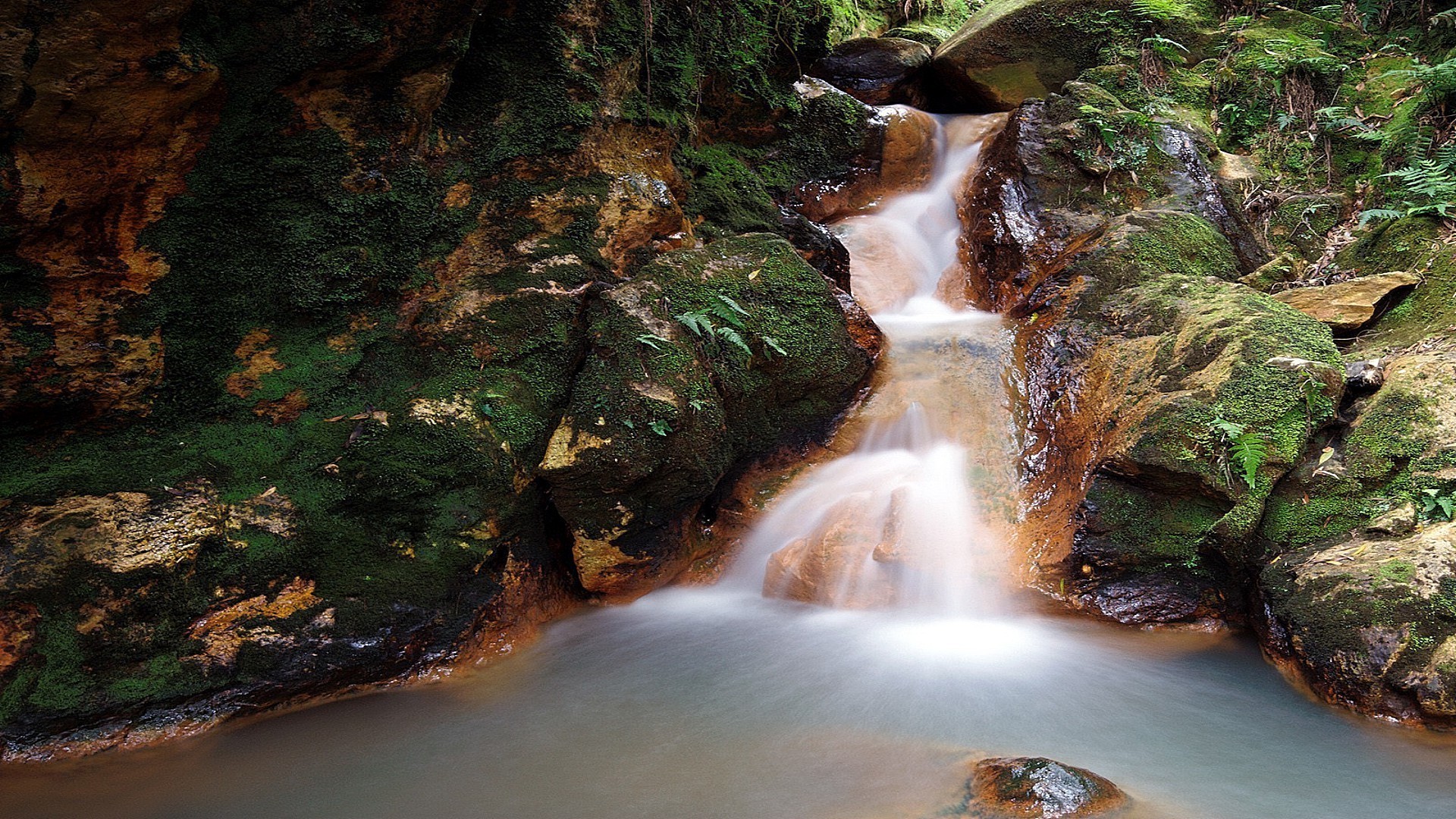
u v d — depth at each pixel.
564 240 5.64
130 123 4.13
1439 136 7.11
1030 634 4.88
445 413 5.01
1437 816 3.30
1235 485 4.75
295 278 4.90
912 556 5.17
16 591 4.01
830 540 5.34
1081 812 3.23
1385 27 8.52
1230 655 4.64
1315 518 4.67
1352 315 5.86
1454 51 7.50
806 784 3.59
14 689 3.96
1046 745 3.82
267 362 4.89
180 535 4.30
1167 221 6.82
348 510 4.75
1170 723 4.00
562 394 5.39
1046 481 5.64
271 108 4.66
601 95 5.87
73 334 4.33
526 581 5.16
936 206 8.51
